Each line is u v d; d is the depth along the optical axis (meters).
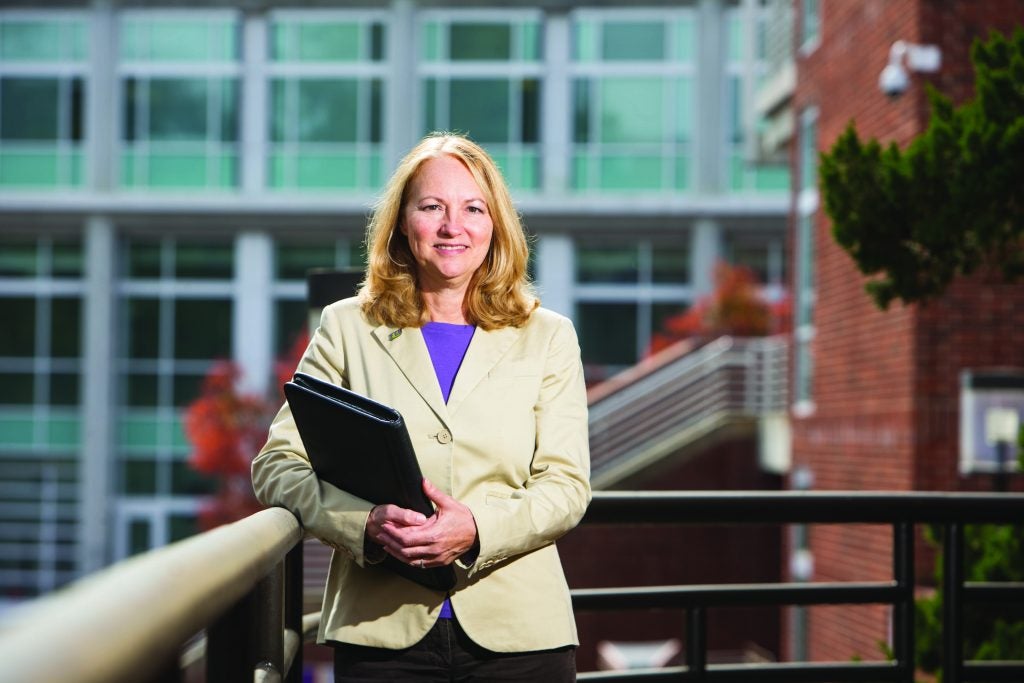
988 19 10.06
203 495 30.33
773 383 19.11
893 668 4.00
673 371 20.55
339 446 2.40
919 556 9.55
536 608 2.55
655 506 3.66
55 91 30.77
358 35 30.59
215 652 1.66
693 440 19.27
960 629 4.02
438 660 2.53
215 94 30.69
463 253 2.63
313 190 30.52
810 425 13.60
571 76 30.33
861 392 11.52
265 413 26.36
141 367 30.50
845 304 12.12
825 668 3.96
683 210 29.50
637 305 30.00
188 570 1.11
